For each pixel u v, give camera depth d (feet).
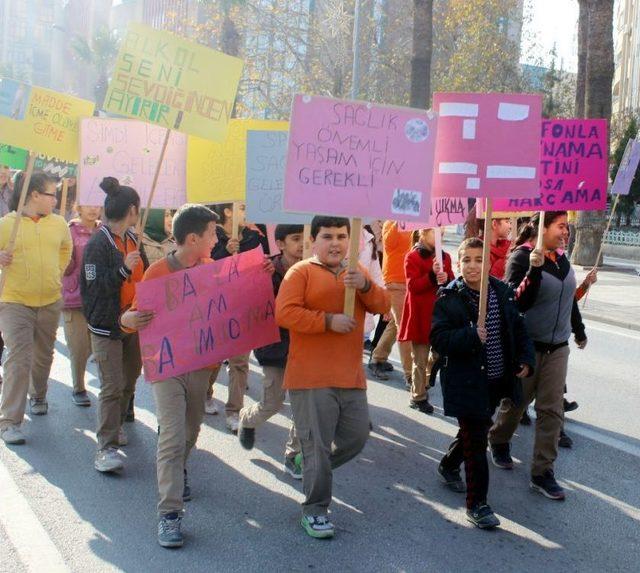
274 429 21.40
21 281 19.67
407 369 25.22
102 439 17.69
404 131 14.44
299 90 116.26
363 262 26.30
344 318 14.11
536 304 17.24
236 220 21.94
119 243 17.67
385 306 14.75
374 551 14.32
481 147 15.62
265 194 19.63
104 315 17.17
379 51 128.57
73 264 22.26
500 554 14.42
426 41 73.97
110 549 14.05
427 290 22.93
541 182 19.02
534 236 18.58
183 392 14.98
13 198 20.25
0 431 19.56
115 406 17.63
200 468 18.22
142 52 17.06
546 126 18.93
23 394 19.57
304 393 14.53
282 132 19.54
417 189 14.48
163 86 17.13
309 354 14.52
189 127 17.26
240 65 17.34
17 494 16.31
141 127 22.13
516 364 15.94
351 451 15.07
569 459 19.88
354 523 15.53
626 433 22.25
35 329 20.67
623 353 34.88
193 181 22.08
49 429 20.53
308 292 14.55
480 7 129.39
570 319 17.89
